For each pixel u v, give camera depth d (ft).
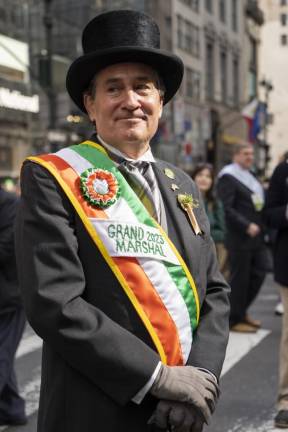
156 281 5.71
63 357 5.42
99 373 5.24
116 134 6.11
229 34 111.65
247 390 14.62
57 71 51.75
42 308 5.27
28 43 55.31
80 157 5.97
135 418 5.46
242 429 12.36
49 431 5.66
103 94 6.11
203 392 5.47
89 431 5.45
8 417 12.41
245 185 19.89
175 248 6.05
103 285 5.57
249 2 126.31
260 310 24.26
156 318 5.62
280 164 13.47
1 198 11.68
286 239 12.99
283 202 13.21
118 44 5.90
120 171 6.10
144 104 6.13
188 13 90.12
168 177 6.63
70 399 5.56
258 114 82.79
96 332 5.21
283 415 12.37
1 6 51.31
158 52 5.93
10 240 11.55
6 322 11.89
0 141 48.78
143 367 5.24
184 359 5.80
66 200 5.70
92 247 5.62
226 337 6.18
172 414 5.36
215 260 6.76
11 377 12.36
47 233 5.50
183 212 6.44
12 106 47.80
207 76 100.83
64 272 5.41
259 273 20.12
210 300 6.41
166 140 70.28
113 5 69.87
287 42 252.42
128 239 5.70
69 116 53.42
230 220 19.58
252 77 130.93
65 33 61.16
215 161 98.94
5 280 11.78
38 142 51.49
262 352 17.83
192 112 90.33
